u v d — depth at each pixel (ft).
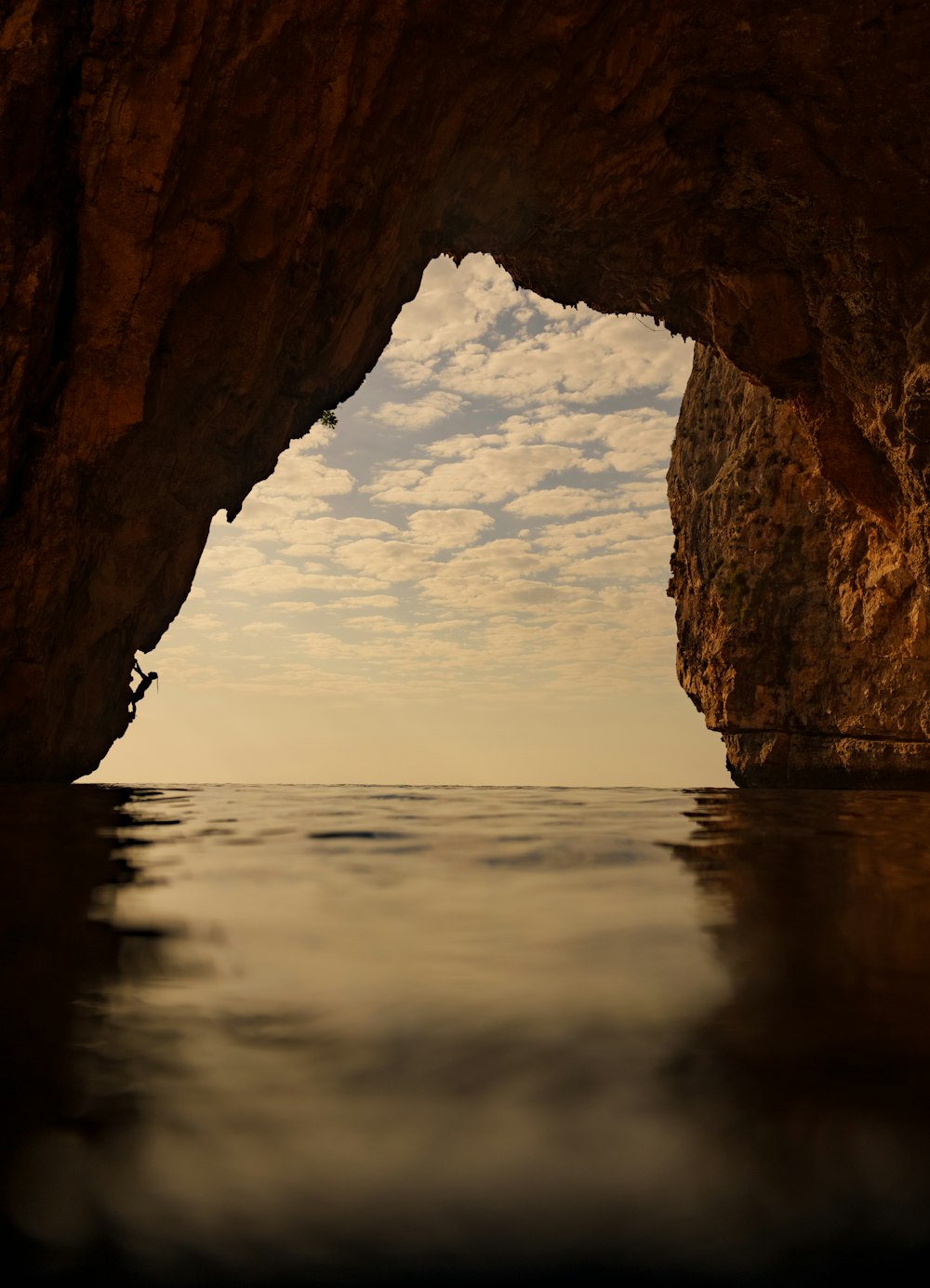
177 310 43.09
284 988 5.58
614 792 30.71
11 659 41.70
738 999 5.39
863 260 62.54
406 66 43.98
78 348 41.65
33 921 7.82
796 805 24.29
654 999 5.37
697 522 106.83
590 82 51.11
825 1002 5.30
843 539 87.45
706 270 68.13
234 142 40.93
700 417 109.60
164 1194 3.13
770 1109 3.76
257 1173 3.23
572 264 66.59
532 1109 3.75
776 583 92.99
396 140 46.14
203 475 50.31
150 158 39.32
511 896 9.26
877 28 50.85
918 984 5.72
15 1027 4.78
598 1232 2.92
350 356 53.57
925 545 72.18
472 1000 5.35
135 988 5.59
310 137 42.14
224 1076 4.13
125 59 38.04
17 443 40.11
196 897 9.12
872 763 83.41
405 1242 2.88
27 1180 3.19
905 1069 4.21
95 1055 4.35
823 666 89.04
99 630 48.65
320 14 39.73
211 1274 2.73
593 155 55.16
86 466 42.55
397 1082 4.05
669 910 8.48
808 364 73.10
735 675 96.12
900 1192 3.13
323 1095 3.87
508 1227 2.90
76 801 24.82
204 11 37.45
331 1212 3.03
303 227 44.27
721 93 54.95
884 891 9.77
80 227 40.52
